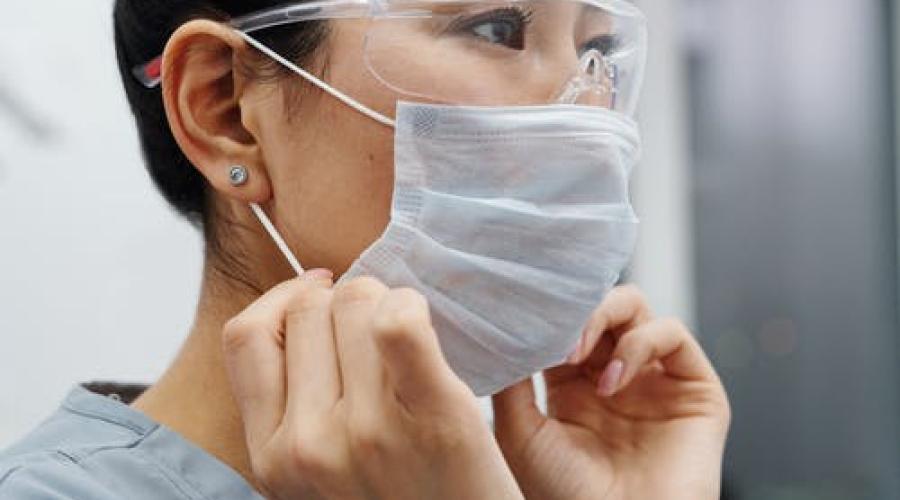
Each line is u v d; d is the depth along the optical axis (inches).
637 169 125.4
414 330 34.1
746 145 133.4
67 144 76.7
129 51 47.0
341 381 37.4
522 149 43.3
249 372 38.5
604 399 59.7
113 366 77.9
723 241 133.6
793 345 134.9
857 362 135.3
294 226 43.6
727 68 132.9
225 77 44.0
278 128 43.3
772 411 134.9
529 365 45.8
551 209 43.9
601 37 46.5
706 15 132.4
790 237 134.3
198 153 44.1
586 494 56.8
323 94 42.9
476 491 35.5
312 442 36.5
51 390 76.2
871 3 133.8
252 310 39.2
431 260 43.0
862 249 135.0
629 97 48.1
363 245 43.3
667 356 59.2
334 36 42.6
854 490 135.4
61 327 76.6
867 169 134.7
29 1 75.5
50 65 76.0
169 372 47.0
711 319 133.6
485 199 43.1
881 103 134.4
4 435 74.6
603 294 45.6
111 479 41.7
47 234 76.3
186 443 43.6
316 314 38.5
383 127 42.7
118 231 78.2
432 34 42.9
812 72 134.0
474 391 46.1
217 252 46.5
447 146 42.9
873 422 135.5
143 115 47.3
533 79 43.7
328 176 43.1
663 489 56.5
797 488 135.1
